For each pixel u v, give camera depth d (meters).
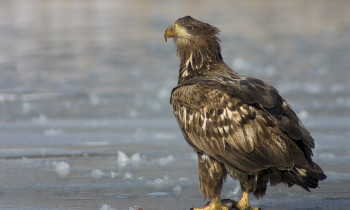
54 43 30.14
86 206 9.38
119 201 9.66
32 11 44.91
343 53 25.94
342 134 14.02
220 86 9.34
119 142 13.80
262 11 43.06
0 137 14.28
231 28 34.47
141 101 18.28
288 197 9.85
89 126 15.39
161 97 18.80
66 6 48.16
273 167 8.93
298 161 8.56
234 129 8.98
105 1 51.09
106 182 10.77
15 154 12.82
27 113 16.95
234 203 9.55
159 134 14.43
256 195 9.56
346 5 45.75
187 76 10.42
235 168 9.05
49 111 17.17
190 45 10.36
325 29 33.69
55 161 12.23
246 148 8.88
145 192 10.17
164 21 37.88
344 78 20.94
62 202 9.58
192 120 9.46
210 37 10.38
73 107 17.66
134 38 31.48
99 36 32.38
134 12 43.41
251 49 27.69
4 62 25.22
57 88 20.34
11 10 45.59
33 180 10.89
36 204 9.47
